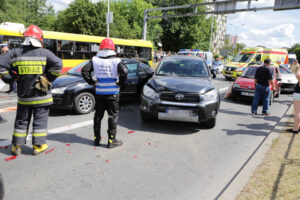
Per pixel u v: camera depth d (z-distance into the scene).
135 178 3.14
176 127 5.44
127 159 3.68
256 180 3.10
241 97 9.24
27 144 4.05
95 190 2.82
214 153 4.12
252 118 6.87
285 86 12.41
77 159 3.58
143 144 4.33
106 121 5.66
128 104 7.67
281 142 4.64
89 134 4.68
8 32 11.90
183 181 3.13
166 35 44.75
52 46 12.88
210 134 5.12
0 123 5.17
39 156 3.62
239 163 3.77
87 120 5.58
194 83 5.14
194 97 4.82
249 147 4.50
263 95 7.22
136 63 7.39
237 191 2.84
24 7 38.97
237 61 18.38
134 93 7.28
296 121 5.29
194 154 4.03
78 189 2.82
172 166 3.54
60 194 2.70
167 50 46.72
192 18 43.59
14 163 3.36
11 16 33.66
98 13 28.16
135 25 37.97
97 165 3.43
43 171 3.18
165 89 4.89
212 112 4.95
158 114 4.91
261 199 2.67
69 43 13.51
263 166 3.53
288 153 4.06
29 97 3.40
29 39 3.25
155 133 4.96
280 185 2.98
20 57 3.25
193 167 3.55
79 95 5.88
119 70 3.71
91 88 6.07
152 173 3.30
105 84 3.77
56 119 5.58
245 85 9.16
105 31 28.52
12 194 2.65
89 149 3.97
